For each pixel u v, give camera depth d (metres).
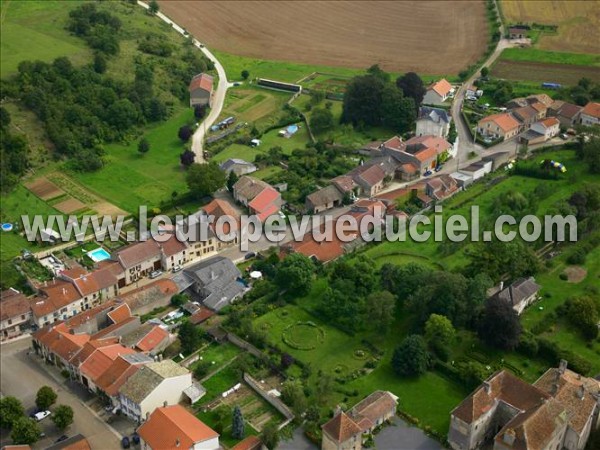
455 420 169.75
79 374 199.25
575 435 167.38
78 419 187.88
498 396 175.38
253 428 180.88
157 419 171.88
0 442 182.12
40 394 188.00
